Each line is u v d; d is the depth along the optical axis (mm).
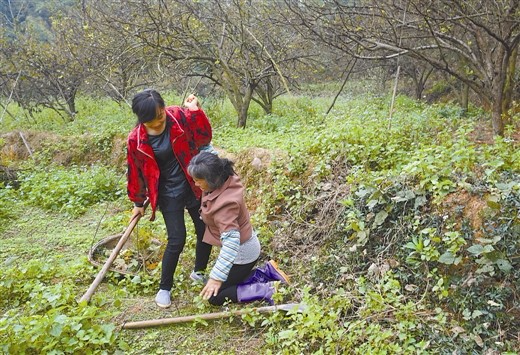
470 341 3090
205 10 8992
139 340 3551
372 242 3879
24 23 14492
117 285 4320
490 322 3135
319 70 11656
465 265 3361
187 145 3828
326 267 3982
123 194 6781
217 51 8969
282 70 10258
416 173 3889
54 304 3656
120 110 11094
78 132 9359
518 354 2967
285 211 4887
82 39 10531
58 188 6707
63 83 11469
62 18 11609
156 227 5293
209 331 3611
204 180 3469
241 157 5914
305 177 4992
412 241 3650
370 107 9406
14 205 6629
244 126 8711
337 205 4320
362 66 13969
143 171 3824
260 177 5516
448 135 5367
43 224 6031
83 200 6531
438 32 6141
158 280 4246
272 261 3939
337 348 3188
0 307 4047
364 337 3248
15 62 11336
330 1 6680
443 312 3242
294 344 3326
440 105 11180
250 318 3557
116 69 10180
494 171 3680
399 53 5824
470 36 8312
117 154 8188
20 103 11477
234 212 3500
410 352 3080
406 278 3576
